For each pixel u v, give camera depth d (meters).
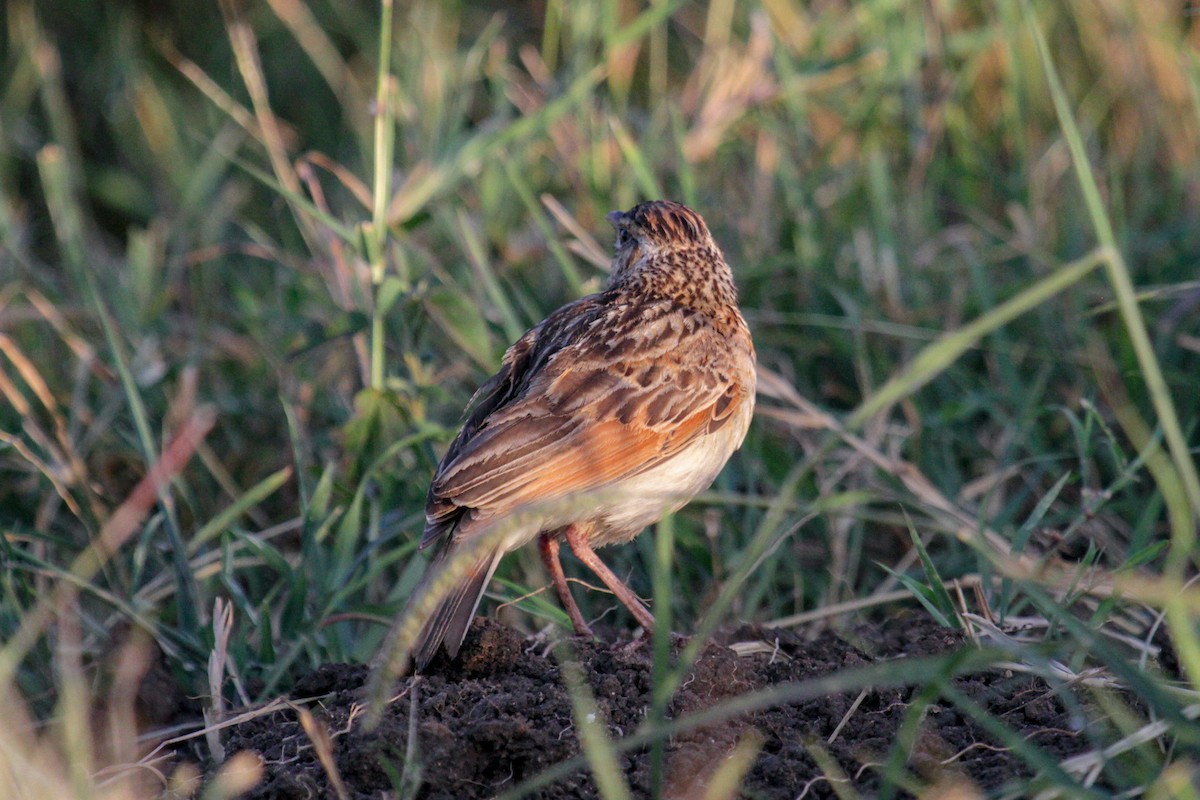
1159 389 6.55
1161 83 14.13
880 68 14.46
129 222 18.73
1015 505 10.23
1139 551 8.36
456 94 15.12
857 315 11.65
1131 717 7.02
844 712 7.68
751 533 10.41
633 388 8.88
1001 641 7.38
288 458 12.00
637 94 17.45
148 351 12.48
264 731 8.01
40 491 11.30
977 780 6.82
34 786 6.72
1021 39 14.73
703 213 13.27
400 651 6.28
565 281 13.44
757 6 15.38
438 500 8.38
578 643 8.53
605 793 6.22
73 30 20.42
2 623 9.40
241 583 10.85
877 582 10.64
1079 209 13.20
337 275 11.93
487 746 7.21
